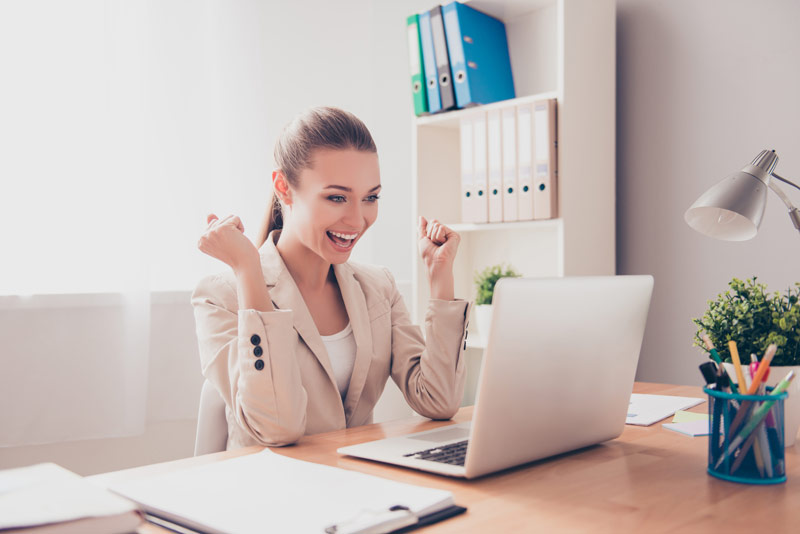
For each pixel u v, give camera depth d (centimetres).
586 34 215
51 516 50
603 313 91
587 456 95
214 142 242
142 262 211
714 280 210
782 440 81
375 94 292
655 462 91
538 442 87
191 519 65
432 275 138
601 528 65
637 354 100
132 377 207
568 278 84
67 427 201
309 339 127
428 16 236
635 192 229
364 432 114
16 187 197
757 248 201
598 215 220
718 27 209
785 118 195
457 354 129
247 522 63
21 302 195
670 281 221
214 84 241
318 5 273
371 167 127
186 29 234
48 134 202
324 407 128
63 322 201
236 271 115
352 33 283
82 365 203
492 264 259
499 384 78
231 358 113
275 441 105
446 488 79
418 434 108
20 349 195
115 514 51
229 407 120
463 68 226
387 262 301
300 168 126
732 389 85
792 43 194
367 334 138
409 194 305
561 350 85
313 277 137
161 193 230
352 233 129
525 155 212
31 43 200
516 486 80
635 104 229
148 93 218
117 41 211
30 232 198
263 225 149
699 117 213
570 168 210
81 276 206
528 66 243
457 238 139
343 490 73
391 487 75
